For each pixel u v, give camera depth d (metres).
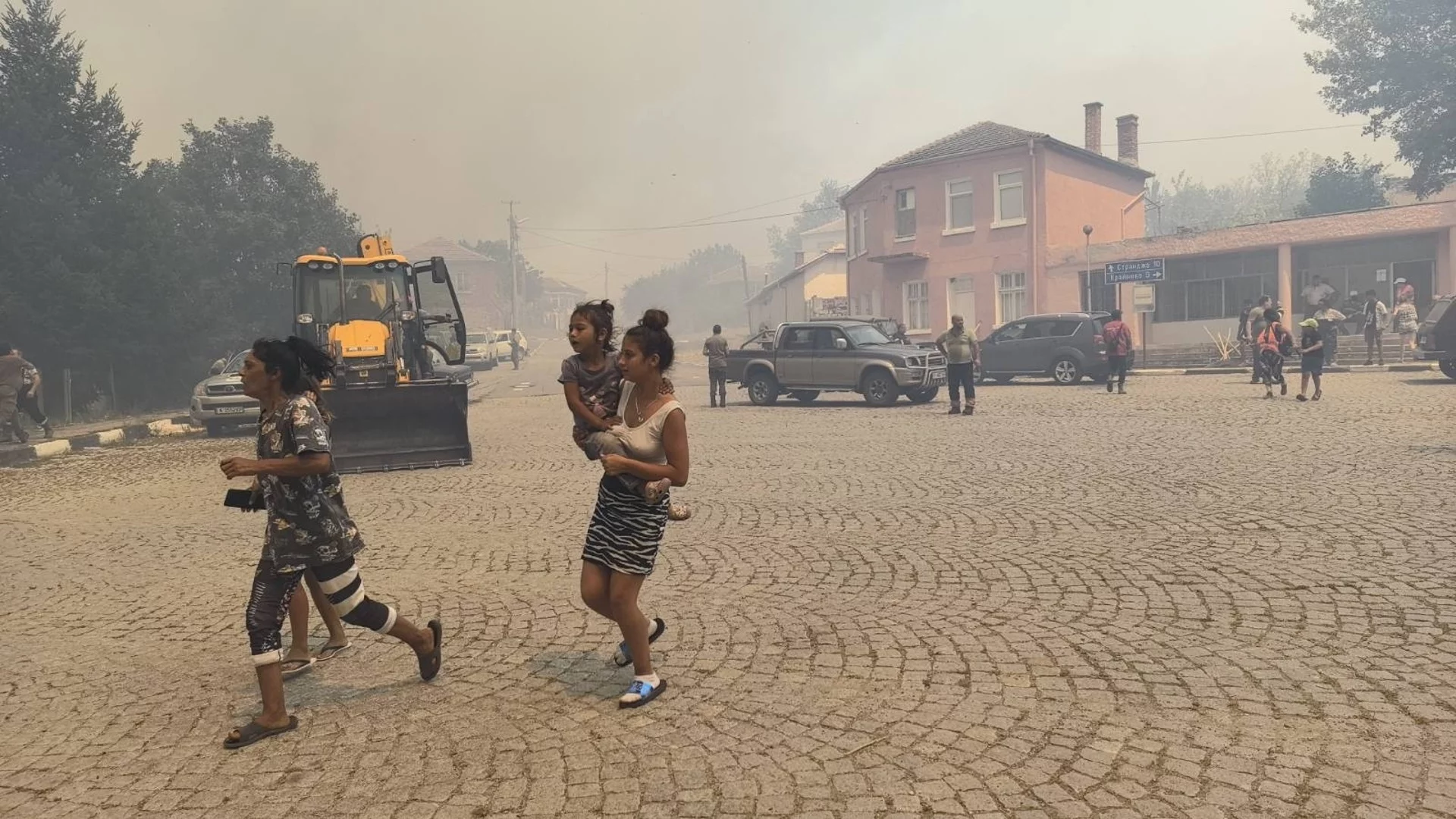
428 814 3.41
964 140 36.53
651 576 6.67
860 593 6.05
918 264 37.16
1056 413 17.02
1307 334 16.92
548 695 4.55
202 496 11.39
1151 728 3.89
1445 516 7.51
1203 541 7.03
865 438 14.61
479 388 34.84
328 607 5.25
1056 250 33.66
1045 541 7.25
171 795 3.66
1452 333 19.94
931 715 4.10
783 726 4.04
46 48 25.05
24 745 4.23
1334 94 34.47
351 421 12.81
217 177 35.38
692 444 14.77
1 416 17.14
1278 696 4.17
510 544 7.98
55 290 23.16
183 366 27.09
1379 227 27.69
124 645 5.66
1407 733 3.77
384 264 16.02
